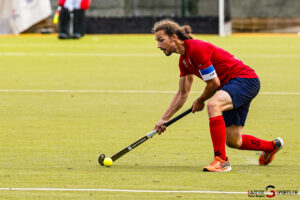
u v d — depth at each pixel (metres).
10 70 50.53
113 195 17.69
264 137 26.83
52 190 18.19
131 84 42.75
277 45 73.06
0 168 20.98
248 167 21.31
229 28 87.75
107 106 34.38
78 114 32.03
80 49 68.94
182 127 28.78
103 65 54.16
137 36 87.12
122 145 25.09
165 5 88.75
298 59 58.28
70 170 20.70
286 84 42.81
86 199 17.30
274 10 94.19
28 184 18.88
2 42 77.38
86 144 25.25
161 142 25.61
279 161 22.38
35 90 40.03
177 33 20.27
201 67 20.11
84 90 40.09
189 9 87.31
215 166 20.42
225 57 20.72
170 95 38.19
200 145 25.06
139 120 30.53
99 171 20.58
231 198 17.45
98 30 89.69
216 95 20.52
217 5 86.94
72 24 82.56
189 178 19.56
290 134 27.42
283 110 33.31
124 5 89.31
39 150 24.03
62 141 25.77
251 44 74.19
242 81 20.62
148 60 58.19
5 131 27.75
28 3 88.81
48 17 90.06
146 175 19.97
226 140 21.50
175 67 52.88
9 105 34.53
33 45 73.50
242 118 21.14
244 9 94.25
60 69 51.25
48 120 30.39
